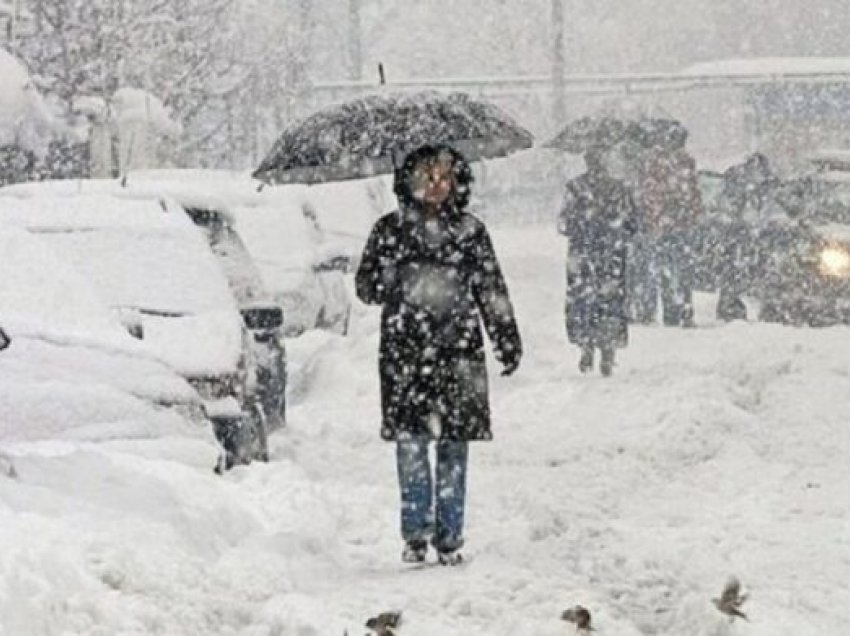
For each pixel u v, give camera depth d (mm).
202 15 82812
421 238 20328
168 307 27031
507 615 16766
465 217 20578
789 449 28344
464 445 20234
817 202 49625
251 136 93562
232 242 32344
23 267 25969
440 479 20172
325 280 44031
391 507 24172
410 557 20375
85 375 23422
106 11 74688
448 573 19203
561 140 49094
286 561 18719
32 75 73250
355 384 36812
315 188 53656
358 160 22656
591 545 20969
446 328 20219
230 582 17156
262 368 30578
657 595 18500
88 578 15766
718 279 51531
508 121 22000
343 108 21406
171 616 15555
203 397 25375
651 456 27984
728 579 17734
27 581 14766
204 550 19062
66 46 74062
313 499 22734
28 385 22766
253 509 21781
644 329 48562
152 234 28812
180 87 80125
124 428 22703
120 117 70250
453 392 20109
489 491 25359
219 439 25312
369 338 40562
